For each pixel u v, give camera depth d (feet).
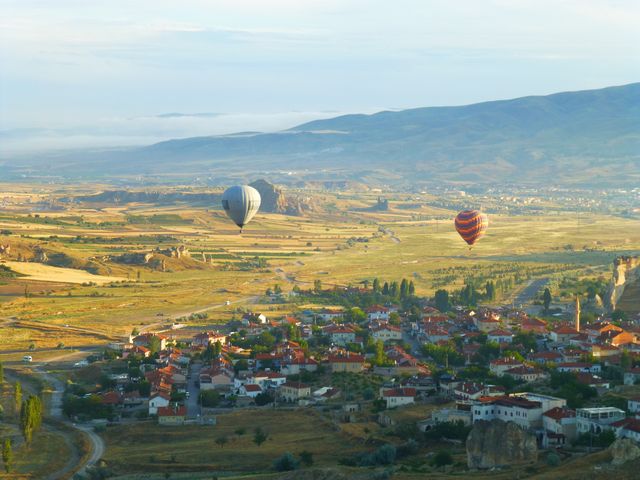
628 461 653.30
